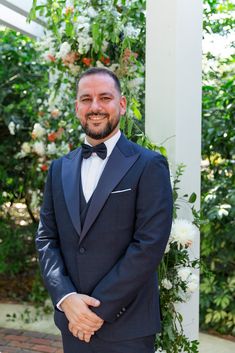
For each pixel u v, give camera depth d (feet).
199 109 9.07
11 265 17.02
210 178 14.44
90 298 6.24
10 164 16.85
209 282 13.34
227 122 13.34
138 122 11.83
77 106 6.94
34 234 16.98
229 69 14.16
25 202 17.25
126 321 6.42
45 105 14.70
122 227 6.43
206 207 13.33
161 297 8.53
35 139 14.29
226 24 14.40
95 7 10.85
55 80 14.02
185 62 8.66
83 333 6.30
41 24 13.91
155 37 8.61
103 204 6.45
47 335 13.20
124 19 10.23
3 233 17.04
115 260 6.42
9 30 16.85
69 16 10.75
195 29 8.81
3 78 16.43
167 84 8.57
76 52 11.10
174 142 8.60
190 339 9.05
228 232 13.05
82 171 6.93
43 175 15.26
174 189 8.53
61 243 6.86
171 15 8.41
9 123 15.96
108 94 6.67
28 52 16.58
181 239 8.09
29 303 15.65
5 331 13.42
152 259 6.20
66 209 6.77
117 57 10.71
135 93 10.67
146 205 6.36
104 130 6.70
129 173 6.53
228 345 12.51
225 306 12.91
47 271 6.68
